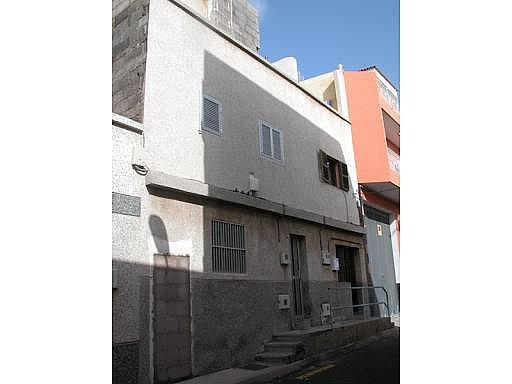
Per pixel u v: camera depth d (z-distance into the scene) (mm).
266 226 9625
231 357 7844
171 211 7254
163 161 7328
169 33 8023
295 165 11227
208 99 8641
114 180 6402
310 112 12578
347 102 16141
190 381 6734
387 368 7410
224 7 11711
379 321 11844
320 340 9070
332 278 11859
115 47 8148
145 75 7375
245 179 9242
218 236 8195
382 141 15711
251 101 9961
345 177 13789
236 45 9820
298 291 10500
